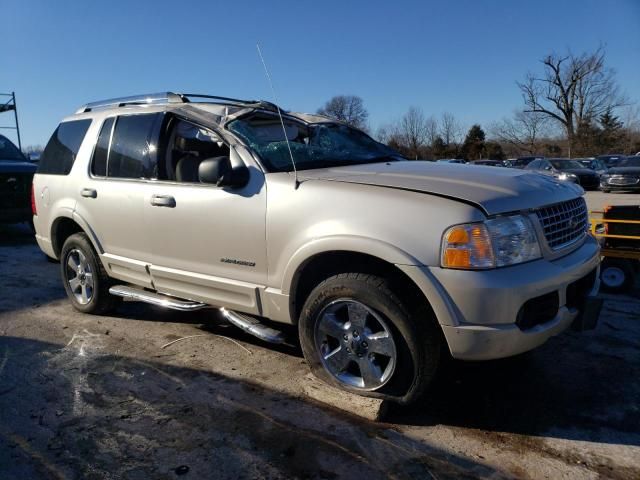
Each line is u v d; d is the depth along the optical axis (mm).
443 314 2645
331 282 2986
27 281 6129
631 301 5055
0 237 9641
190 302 3893
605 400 3160
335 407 3068
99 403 3160
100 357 3844
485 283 2580
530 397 3205
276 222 3164
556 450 2664
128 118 4258
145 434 2822
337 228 2893
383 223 2771
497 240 2643
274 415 2996
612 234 5316
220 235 3449
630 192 21531
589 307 3068
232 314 3639
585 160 27188
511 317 2623
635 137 61906
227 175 3273
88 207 4406
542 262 2797
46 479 2465
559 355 3781
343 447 2688
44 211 4984
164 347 4016
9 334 4336
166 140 3928
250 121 3746
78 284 4809
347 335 3016
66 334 4324
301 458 2600
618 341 4027
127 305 5070
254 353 3877
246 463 2564
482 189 2807
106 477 2473
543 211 2930
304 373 3525
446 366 3605
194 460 2594
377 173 3168
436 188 2828
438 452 2648
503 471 2502
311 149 3799
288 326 4391
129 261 4113
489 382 3391
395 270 2883
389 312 2787
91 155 4461
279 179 3223
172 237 3740
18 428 2895
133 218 3998
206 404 3131
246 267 3371
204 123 3680
